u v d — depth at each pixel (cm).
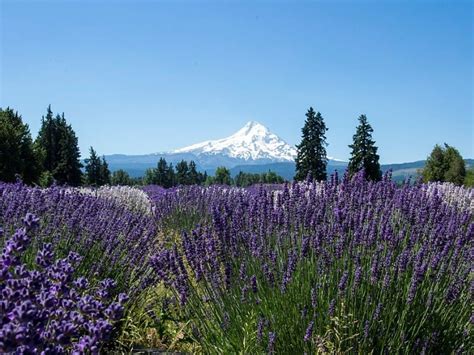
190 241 445
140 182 11606
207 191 1418
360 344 364
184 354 451
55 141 7244
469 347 404
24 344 195
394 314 385
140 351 453
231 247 470
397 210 522
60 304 262
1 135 4231
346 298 383
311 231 456
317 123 4619
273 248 480
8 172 4228
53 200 661
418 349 378
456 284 410
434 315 396
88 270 514
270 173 10050
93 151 8388
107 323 243
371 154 3462
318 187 648
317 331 373
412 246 441
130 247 595
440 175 4372
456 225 472
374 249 437
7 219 581
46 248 280
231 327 407
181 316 488
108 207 835
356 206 502
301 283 409
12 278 232
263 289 421
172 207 1212
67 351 293
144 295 519
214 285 435
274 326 383
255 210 507
